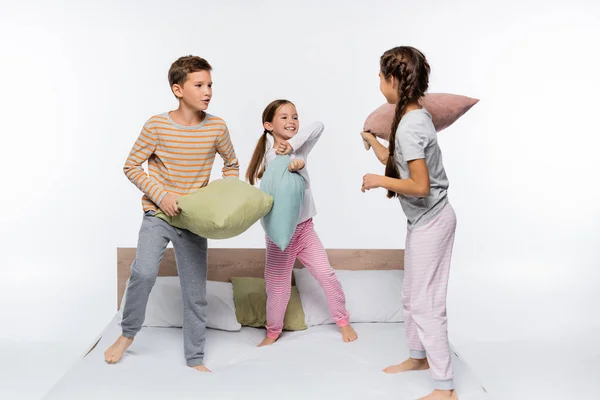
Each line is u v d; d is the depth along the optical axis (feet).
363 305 12.17
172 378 9.44
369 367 9.91
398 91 9.14
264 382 9.31
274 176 10.50
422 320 9.07
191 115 9.88
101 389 9.02
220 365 10.36
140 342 10.77
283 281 11.13
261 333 11.78
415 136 8.78
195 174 9.98
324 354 10.39
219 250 12.98
